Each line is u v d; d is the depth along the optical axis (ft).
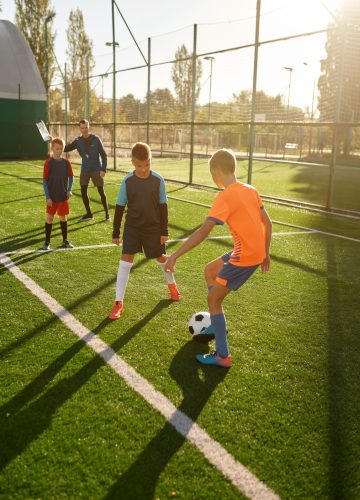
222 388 9.55
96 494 6.61
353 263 19.49
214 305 10.23
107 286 15.61
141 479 6.93
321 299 15.08
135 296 14.84
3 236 22.27
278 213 31.58
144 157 12.57
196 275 17.24
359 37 29.35
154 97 65.62
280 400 9.19
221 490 6.77
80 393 9.16
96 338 11.66
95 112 78.64
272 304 14.53
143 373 10.03
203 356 10.63
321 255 20.68
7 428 8.01
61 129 88.43
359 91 36.94
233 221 9.68
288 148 111.04
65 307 13.64
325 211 32.30
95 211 29.76
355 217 30.07
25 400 8.87
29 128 73.46
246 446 7.77
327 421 8.55
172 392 9.32
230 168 9.86
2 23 73.05
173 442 7.79
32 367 10.12
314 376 10.19
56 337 11.64
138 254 19.86
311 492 6.81
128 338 11.74
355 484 7.00
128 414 8.53
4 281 15.80
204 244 22.12
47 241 20.02
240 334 12.26
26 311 13.24
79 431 7.99
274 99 53.16
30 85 72.59
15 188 38.70
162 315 13.34
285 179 58.34
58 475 6.95
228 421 8.44
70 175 19.97
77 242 21.58
